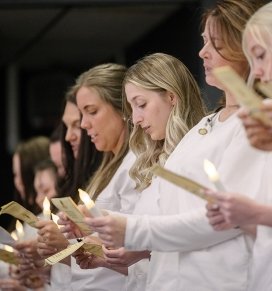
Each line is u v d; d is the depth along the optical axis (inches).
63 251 157.5
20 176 247.4
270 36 126.0
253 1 139.8
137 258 156.3
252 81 129.0
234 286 135.3
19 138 423.8
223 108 146.3
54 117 421.4
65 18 339.9
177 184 122.6
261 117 115.6
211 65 141.0
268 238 130.9
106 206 176.4
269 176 132.7
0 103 430.3
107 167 182.1
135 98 160.9
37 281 216.2
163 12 327.3
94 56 410.6
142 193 156.7
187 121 159.3
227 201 120.0
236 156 134.8
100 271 181.9
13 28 358.9
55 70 419.2
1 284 228.5
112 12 330.3
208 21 141.3
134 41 379.2
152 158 164.2
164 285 142.5
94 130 183.8
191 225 135.3
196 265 137.7
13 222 245.0
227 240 136.3
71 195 201.0
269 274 130.6
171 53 331.6
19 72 430.0
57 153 229.5
